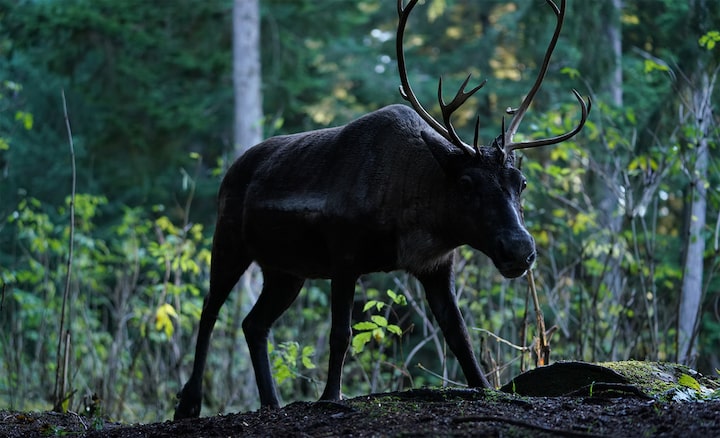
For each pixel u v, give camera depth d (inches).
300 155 347.9
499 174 303.0
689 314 539.2
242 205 366.3
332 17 1039.6
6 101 818.2
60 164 1004.6
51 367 550.3
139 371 549.6
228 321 620.1
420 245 318.3
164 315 489.7
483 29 1183.6
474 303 489.4
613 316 475.5
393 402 286.5
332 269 326.0
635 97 688.4
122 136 984.9
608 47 690.2
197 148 1077.8
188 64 970.7
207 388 597.3
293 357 418.0
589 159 490.0
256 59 899.4
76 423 362.9
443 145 309.6
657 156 494.6
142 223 727.7
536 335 419.2
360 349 371.6
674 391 282.2
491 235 297.1
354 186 322.7
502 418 248.8
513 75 1106.7
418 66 1133.7
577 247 534.9
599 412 262.7
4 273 577.0
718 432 225.3
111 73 933.8
